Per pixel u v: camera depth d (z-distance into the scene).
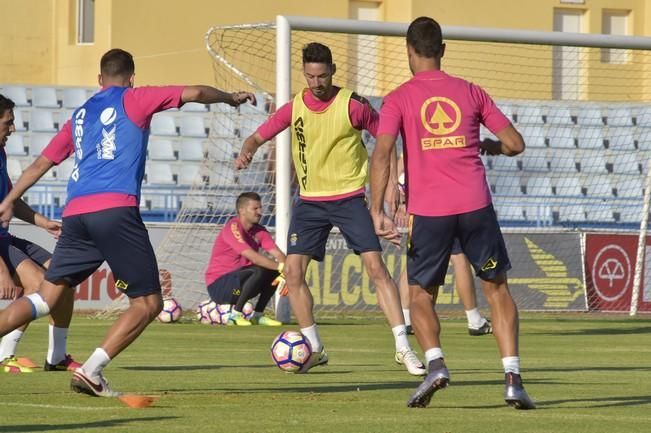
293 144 31.14
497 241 21.83
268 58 74.88
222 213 67.19
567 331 51.25
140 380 27.78
